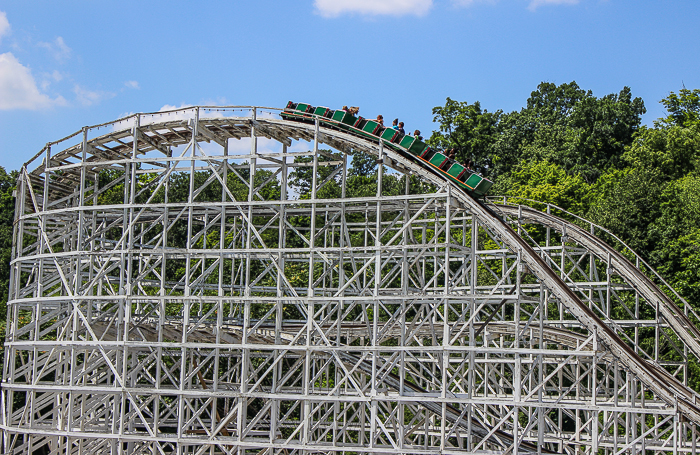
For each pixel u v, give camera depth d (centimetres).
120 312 2991
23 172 3425
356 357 3036
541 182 6875
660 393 2447
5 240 7788
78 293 3112
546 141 7962
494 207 3912
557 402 2708
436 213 3145
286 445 2722
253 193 2981
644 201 5566
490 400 2602
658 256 5150
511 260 5606
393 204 3397
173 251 2961
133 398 3203
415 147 2872
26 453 3303
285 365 5384
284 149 3198
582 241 3694
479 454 2570
